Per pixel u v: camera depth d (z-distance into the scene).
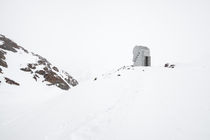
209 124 7.61
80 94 19.25
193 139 6.74
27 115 17.97
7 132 12.66
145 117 9.34
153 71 25.20
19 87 40.44
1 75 40.81
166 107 10.16
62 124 11.12
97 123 9.78
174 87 13.99
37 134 10.65
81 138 8.38
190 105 9.80
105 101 13.86
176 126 7.87
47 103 21.84
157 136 7.36
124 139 7.62
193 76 16.34
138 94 14.06
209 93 10.98
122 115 10.29
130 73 26.77
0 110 24.50
